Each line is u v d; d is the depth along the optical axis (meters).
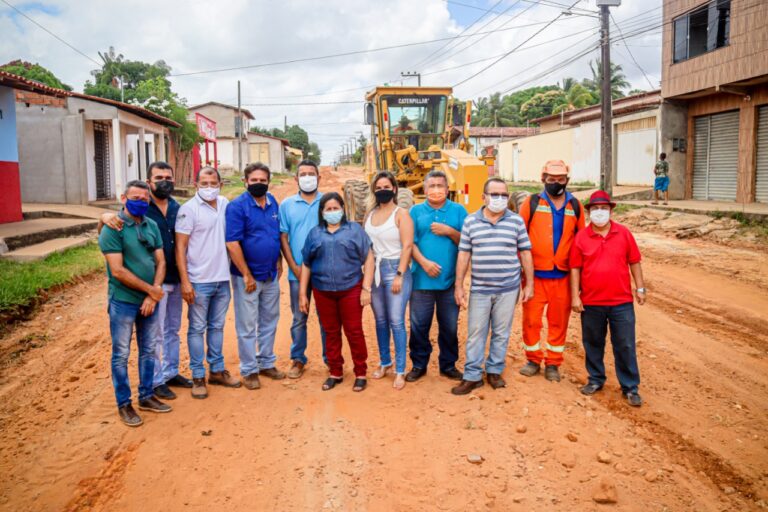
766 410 5.25
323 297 5.63
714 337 7.23
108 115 19.25
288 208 6.03
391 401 5.44
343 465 4.35
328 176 53.09
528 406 5.23
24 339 7.24
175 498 3.98
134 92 31.38
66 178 19.00
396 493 4.01
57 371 6.32
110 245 4.80
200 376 5.61
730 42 16.94
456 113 13.11
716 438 4.76
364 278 5.64
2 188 13.96
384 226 5.65
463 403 5.36
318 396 5.57
